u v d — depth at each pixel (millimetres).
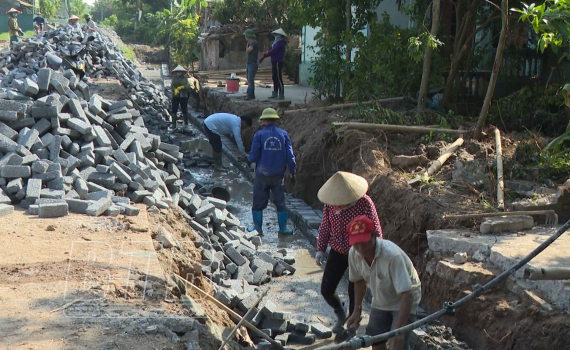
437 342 6328
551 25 7992
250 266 8648
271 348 6332
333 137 11852
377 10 18484
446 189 8984
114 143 10203
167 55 45219
